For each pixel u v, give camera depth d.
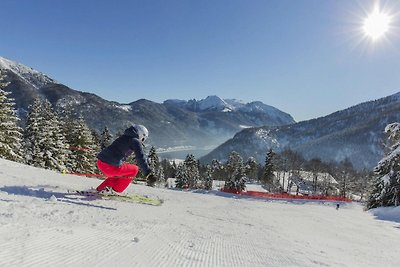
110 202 8.11
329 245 8.62
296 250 6.64
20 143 38.66
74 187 10.05
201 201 17.83
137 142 8.30
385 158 36.56
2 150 35.28
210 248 5.14
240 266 4.34
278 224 12.19
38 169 17.47
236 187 81.31
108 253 3.58
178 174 87.00
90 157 49.91
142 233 5.05
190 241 5.36
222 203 20.05
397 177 35.53
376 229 17.17
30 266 2.76
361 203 57.66
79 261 3.13
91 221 5.20
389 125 36.06
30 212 4.95
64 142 43.31
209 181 90.75
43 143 40.69
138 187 19.44
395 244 11.53
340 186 102.44
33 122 40.44
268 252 5.80
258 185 107.50
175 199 15.39
